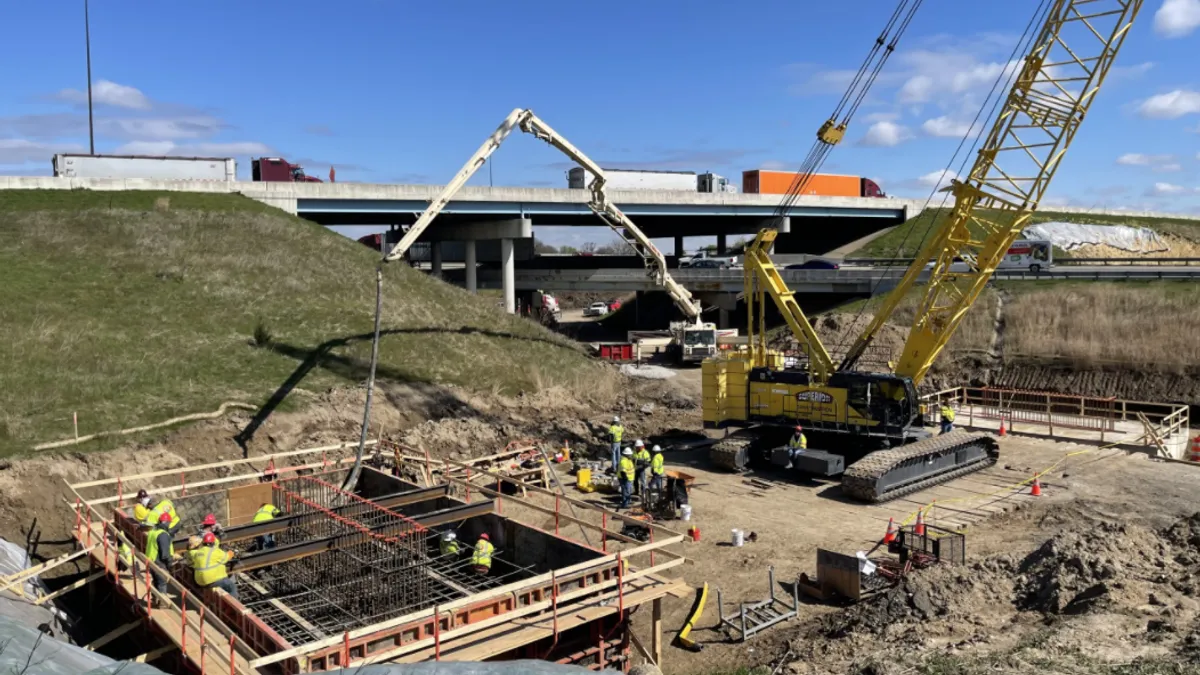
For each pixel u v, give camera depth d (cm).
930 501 2405
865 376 2703
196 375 2933
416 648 1220
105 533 1691
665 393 4062
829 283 5859
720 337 5772
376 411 3045
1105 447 3020
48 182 4562
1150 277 4925
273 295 3762
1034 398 4069
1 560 1734
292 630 1530
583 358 4347
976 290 2650
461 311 4306
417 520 1773
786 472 2816
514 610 1314
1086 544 1719
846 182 8106
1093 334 4341
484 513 1880
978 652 1323
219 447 2595
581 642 1470
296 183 5147
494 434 3125
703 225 8500
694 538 2138
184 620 1322
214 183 4944
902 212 8419
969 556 1895
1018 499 2400
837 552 1811
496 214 5969
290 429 2792
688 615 1711
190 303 3491
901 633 1497
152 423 2562
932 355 2739
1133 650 1265
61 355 2805
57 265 3588
